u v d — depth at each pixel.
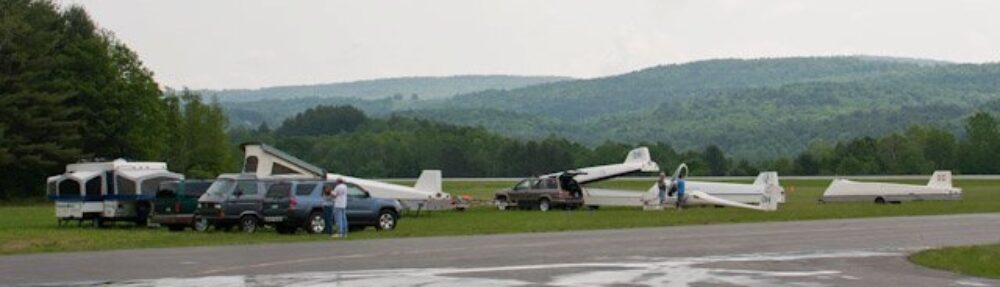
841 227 40.00
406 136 189.38
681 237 34.22
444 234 36.09
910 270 23.16
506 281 20.77
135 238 34.03
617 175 60.56
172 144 107.12
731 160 181.50
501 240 32.78
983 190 88.56
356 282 20.64
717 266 23.92
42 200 80.44
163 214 39.81
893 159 160.75
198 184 40.16
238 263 24.66
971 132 163.75
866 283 20.64
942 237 34.03
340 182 35.56
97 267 23.66
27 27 79.38
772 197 53.72
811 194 84.62
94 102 83.06
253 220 37.53
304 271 22.77
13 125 78.19
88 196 42.66
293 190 36.59
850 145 166.62
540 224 42.03
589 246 30.05
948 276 21.97
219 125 118.69
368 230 38.62
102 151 85.19
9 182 80.69
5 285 20.16
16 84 78.56
